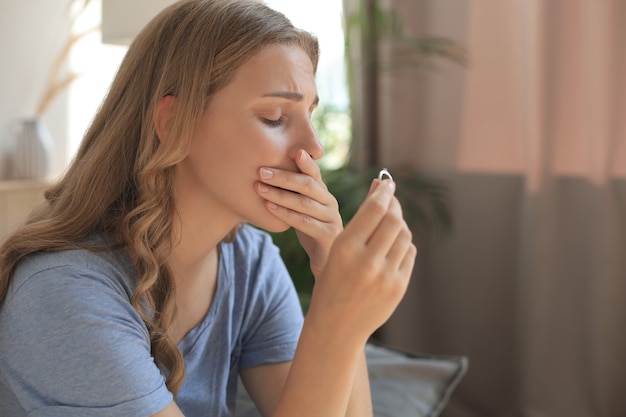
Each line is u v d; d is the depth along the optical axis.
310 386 0.74
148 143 0.84
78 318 0.76
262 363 1.08
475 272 2.44
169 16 0.86
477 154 2.39
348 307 0.72
